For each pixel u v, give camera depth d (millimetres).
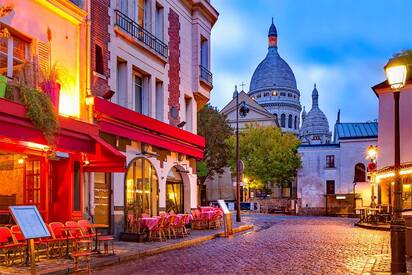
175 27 24125
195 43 26234
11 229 11336
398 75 10570
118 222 18266
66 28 15586
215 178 78125
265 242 17938
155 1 22078
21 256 12086
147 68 21266
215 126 56469
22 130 11891
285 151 61125
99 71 17750
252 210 57906
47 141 12531
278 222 33000
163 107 22562
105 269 11375
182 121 24562
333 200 54875
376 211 28641
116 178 18344
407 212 13734
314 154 59969
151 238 17531
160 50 22359
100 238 13125
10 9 12438
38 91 12555
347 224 30406
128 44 19750
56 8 14922
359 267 11445
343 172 57750
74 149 13797
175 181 24797
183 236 19312
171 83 23469
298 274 10539
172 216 18359
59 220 14609
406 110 34000
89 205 16594
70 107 15602
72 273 10734
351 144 57750
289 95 131125
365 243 17391
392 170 28031
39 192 13859
